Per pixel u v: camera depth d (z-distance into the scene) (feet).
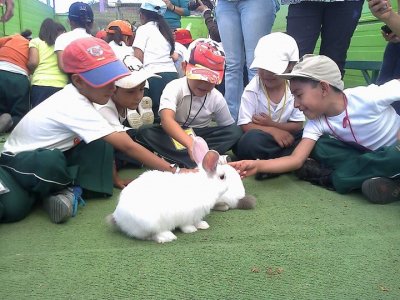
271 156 7.78
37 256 4.39
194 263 4.23
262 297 3.66
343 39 8.90
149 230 4.67
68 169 5.92
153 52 12.15
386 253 4.48
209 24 15.43
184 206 4.81
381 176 6.25
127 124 8.90
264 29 9.75
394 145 6.57
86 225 5.34
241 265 4.20
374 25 12.73
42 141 6.02
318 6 8.66
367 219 5.50
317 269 4.14
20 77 12.03
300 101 6.78
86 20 13.35
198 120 8.21
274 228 5.17
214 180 5.08
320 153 7.11
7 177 5.46
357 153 6.97
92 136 5.88
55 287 3.81
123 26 15.24
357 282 3.90
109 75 5.78
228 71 10.43
